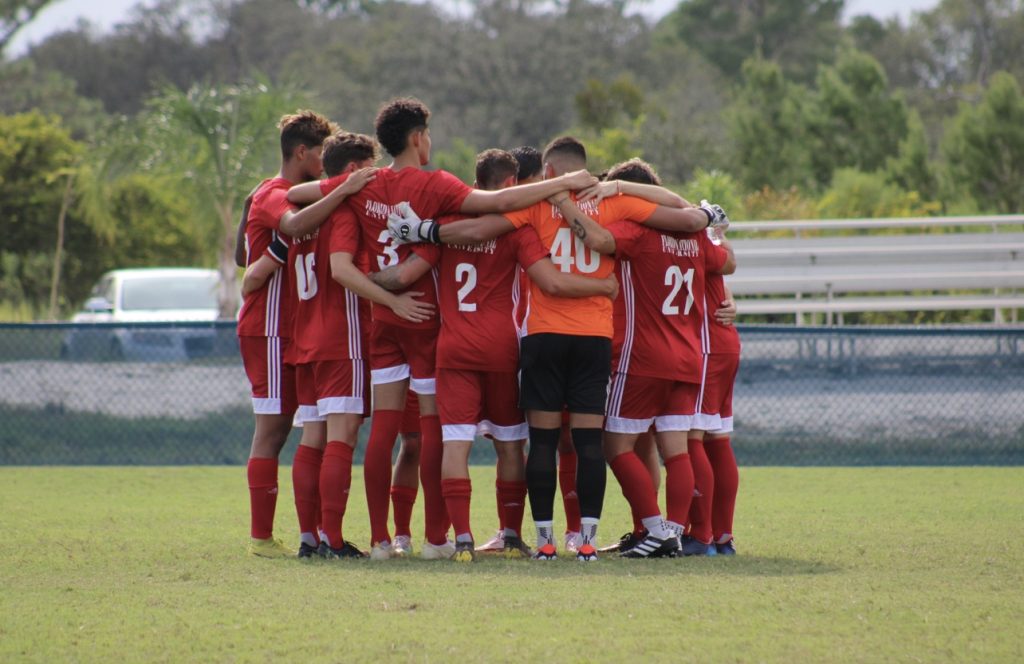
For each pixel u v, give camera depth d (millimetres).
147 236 121938
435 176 21125
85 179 85562
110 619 15836
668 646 14227
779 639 14523
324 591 17594
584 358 20938
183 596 17312
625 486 21812
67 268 123188
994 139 83375
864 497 29891
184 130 75438
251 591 17672
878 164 103562
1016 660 13617
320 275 21828
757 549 22281
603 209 21172
